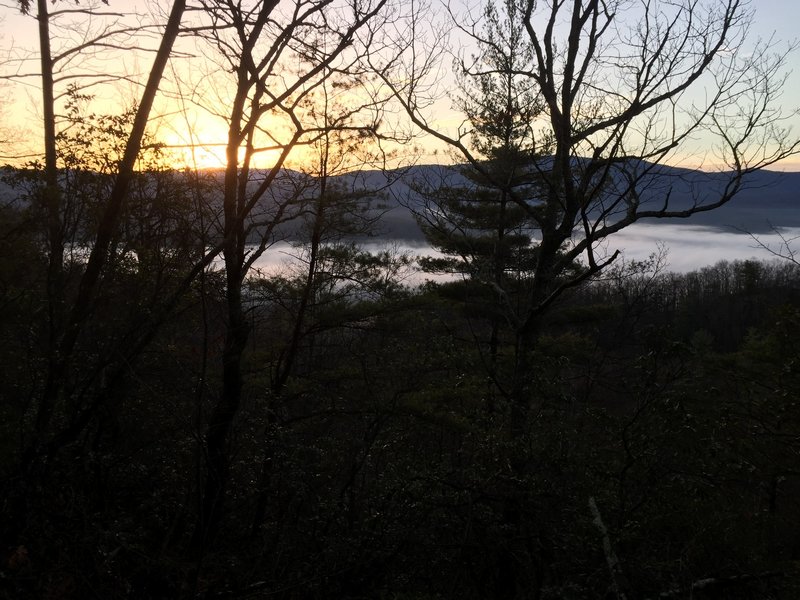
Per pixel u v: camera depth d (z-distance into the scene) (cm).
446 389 1066
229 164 750
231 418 704
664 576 543
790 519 886
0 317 499
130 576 466
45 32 725
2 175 513
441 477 702
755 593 579
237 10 722
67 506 476
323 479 769
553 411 705
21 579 407
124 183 535
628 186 825
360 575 638
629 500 614
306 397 1173
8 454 494
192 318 655
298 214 855
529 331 948
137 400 574
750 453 821
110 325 566
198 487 496
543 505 635
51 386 508
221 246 600
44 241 533
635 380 659
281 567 611
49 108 723
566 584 529
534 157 896
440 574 663
